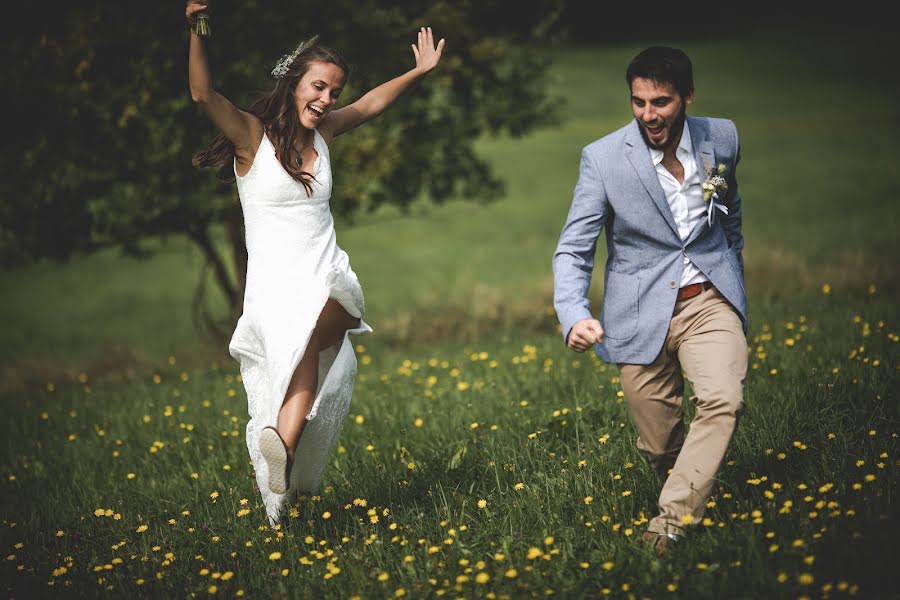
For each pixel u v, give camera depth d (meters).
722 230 6.85
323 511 7.67
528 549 6.42
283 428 6.66
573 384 10.05
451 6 16.88
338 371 7.04
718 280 6.63
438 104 18.52
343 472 8.76
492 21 18.55
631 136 6.70
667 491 6.22
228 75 15.05
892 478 6.62
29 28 14.23
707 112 67.69
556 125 19.19
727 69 85.50
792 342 11.12
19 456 11.14
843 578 5.48
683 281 6.72
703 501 6.14
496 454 8.54
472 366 13.08
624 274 6.89
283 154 6.71
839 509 6.09
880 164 46.75
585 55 95.94
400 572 6.29
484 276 32.44
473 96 18.52
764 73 82.50
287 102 6.71
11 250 16.48
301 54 6.73
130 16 14.34
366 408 10.95
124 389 15.12
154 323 31.84
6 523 8.62
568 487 7.41
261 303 6.80
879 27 101.25
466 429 9.46
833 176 44.69
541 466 7.99
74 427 12.49
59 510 9.02
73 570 7.17
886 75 77.88
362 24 15.96
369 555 6.70
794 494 6.68
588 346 6.44
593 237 6.88
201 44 6.38
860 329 11.77
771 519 6.27
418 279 34.41
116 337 29.88
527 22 18.78
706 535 6.20
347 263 7.08
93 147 14.77
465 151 19.17
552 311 18.20
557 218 44.91
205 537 7.55
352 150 16.28
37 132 14.72
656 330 6.70
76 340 30.00
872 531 5.85
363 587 6.25
